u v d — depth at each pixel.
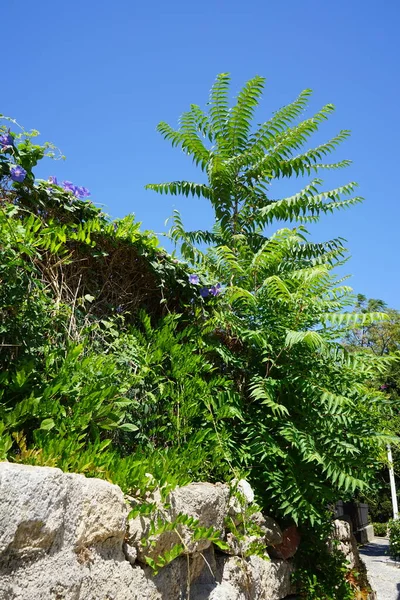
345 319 4.00
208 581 2.99
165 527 2.43
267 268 4.77
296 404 4.18
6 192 3.11
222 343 4.52
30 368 2.47
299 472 3.99
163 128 7.42
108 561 2.11
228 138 7.36
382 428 4.56
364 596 4.93
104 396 2.65
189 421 3.72
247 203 7.22
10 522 1.59
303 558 4.42
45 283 3.18
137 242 3.72
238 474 3.52
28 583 1.66
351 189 6.70
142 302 4.00
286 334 4.18
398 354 4.39
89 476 2.29
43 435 2.30
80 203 3.50
